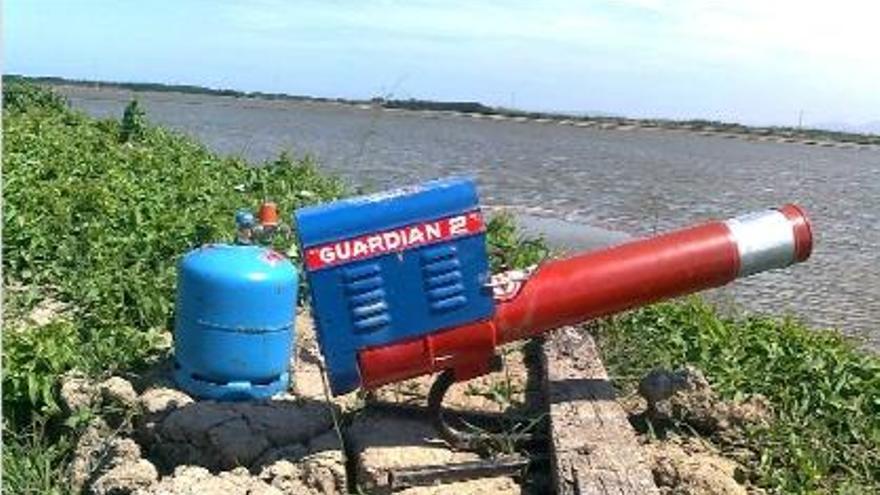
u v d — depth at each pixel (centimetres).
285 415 174
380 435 175
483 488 163
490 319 171
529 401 196
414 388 198
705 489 166
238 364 181
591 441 165
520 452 176
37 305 244
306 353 209
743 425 193
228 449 167
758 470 182
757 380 221
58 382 189
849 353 239
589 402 180
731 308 322
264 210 206
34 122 594
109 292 239
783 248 183
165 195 355
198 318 180
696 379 193
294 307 187
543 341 209
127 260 271
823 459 193
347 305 165
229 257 182
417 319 167
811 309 440
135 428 177
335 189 427
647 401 194
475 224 168
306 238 162
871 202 1207
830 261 589
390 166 1153
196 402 179
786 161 2478
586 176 1265
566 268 177
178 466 165
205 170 450
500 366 185
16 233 271
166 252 276
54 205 307
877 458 197
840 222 902
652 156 2152
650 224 749
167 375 195
